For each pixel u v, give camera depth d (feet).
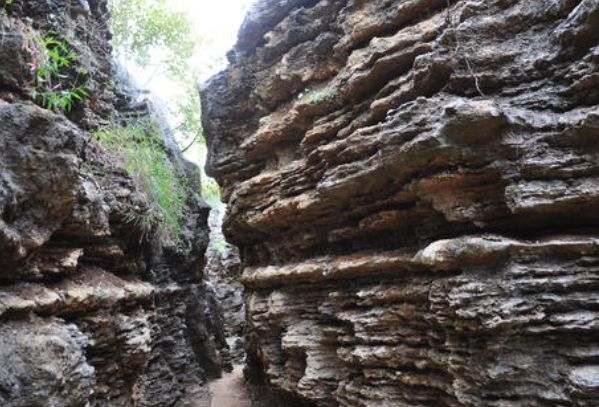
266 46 38.45
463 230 21.16
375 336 23.41
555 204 17.83
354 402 24.34
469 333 18.25
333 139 30.09
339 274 26.66
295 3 37.88
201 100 46.62
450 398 19.88
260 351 40.22
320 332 29.14
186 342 46.78
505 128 18.67
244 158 40.14
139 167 32.14
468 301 17.85
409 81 24.40
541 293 17.20
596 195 17.28
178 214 43.57
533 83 19.95
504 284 17.51
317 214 29.45
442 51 21.71
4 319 14.23
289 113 34.40
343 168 24.94
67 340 15.39
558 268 17.30
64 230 19.57
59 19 26.81
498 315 17.17
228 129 42.19
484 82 20.77
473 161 19.24
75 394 14.87
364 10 30.40
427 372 21.12
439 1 26.35
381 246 26.40
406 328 22.20
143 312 27.45
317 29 35.22
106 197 27.09
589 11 17.70
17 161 15.33
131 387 24.77
